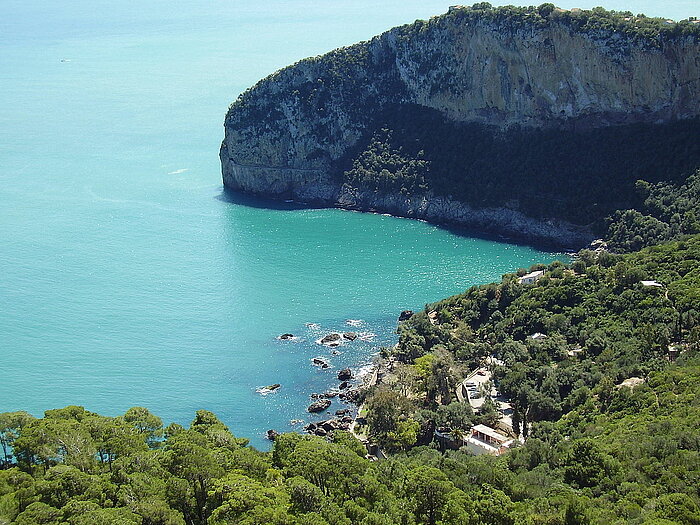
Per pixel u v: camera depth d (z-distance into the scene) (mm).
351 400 153375
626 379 130625
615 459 96312
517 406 133750
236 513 81688
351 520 84062
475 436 130000
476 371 153750
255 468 95188
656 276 165000
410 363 159500
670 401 111500
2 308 194375
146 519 82375
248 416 149250
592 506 85000
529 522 81875
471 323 176000
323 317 188750
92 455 95875
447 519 85375
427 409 141125
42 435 96250
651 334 138875
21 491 87188
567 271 184000
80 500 85000
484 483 93562
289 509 83812
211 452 95500
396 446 132250
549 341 152250
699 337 133250
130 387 158875
